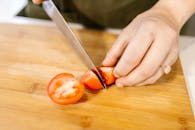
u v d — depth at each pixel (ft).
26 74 1.34
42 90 1.27
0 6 1.89
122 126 1.16
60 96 1.20
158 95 1.25
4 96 1.25
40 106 1.21
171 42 1.13
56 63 1.39
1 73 1.34
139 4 1.65
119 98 1.24
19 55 1.43
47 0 1.26
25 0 1.88
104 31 1.57
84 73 1.35
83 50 1.25
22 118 1.17
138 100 1.24
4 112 1.19
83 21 1.73
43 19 1.71
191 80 1.40
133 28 1.20
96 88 1.26
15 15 1.77
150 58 1.13
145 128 1.15
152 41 1.13
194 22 1.72
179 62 1.38
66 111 1.20
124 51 1.19
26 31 1.56
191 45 1.59
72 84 1.23
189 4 1.27
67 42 1.50
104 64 1.25
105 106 1.22
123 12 1.68
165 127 1.15
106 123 1.16
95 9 1.68
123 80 1.23
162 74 1.29
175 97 1.25
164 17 1.20
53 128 1.15
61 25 1.28
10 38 1.52
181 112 1.20
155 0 1.63
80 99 1.24
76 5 1.68
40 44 1.49
